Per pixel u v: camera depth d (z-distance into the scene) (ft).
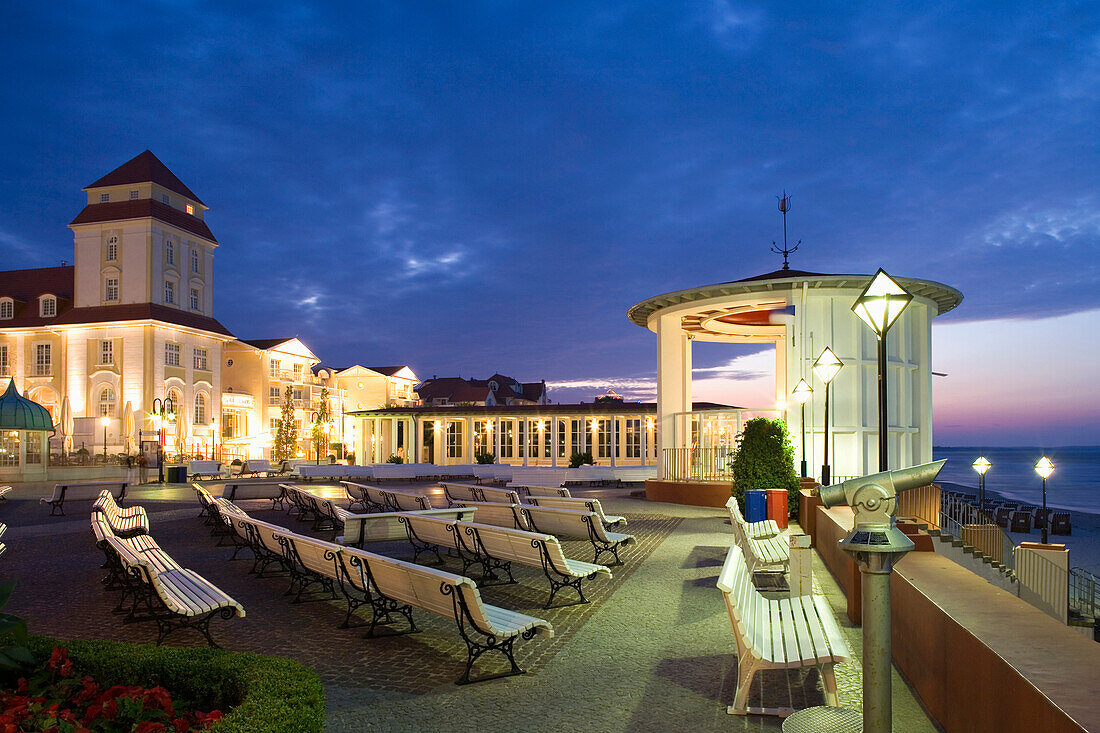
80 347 183.42
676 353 80.74
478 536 32.71
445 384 286.46
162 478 120.78
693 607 27.91
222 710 14.52
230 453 200.23
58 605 29.17
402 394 257.34
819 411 69.67
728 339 94.12
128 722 13.10
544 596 30.12
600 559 38.81
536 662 21.17
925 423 71.87
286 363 230.48
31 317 190.39
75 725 12.89
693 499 72.74
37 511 71.00
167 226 188.44
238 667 14.61
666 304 79.46
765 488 55.72
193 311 197.98
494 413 139.64
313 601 29.50
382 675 20.18
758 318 82.02
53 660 15.16
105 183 188.44
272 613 27.53
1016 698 11.73
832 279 68.59
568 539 45.32
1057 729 10.05
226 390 207.62
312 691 13.35
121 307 183.01
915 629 18.52
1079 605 46.91
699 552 41.11
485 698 18.35
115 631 25.25
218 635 24.48
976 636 13.88
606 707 17.74
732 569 18.35
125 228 184.96
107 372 180.45
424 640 23.71
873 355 70.79
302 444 226.38
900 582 20.17
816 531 42.47
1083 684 11.09
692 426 89.51
